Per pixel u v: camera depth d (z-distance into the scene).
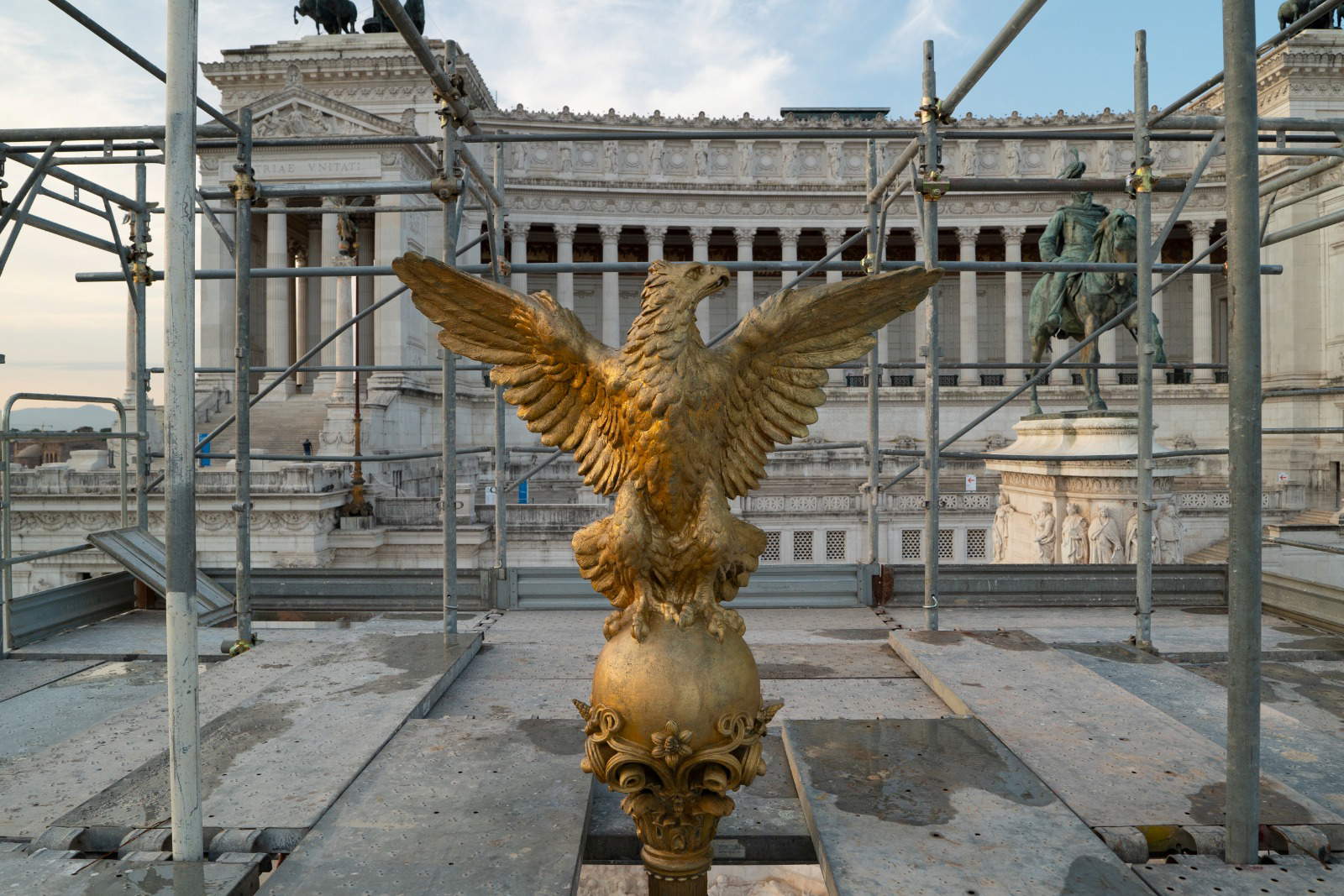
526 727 4.19
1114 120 42.53
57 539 21.11
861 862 2.82
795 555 24.19
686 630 2.75
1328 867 2.95
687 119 44.75
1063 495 12.41
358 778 3.58
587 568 2.94
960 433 10.65
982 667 5.26
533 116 43.38
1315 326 34.69
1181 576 8.16
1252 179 2.85
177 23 2.96
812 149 44.94
